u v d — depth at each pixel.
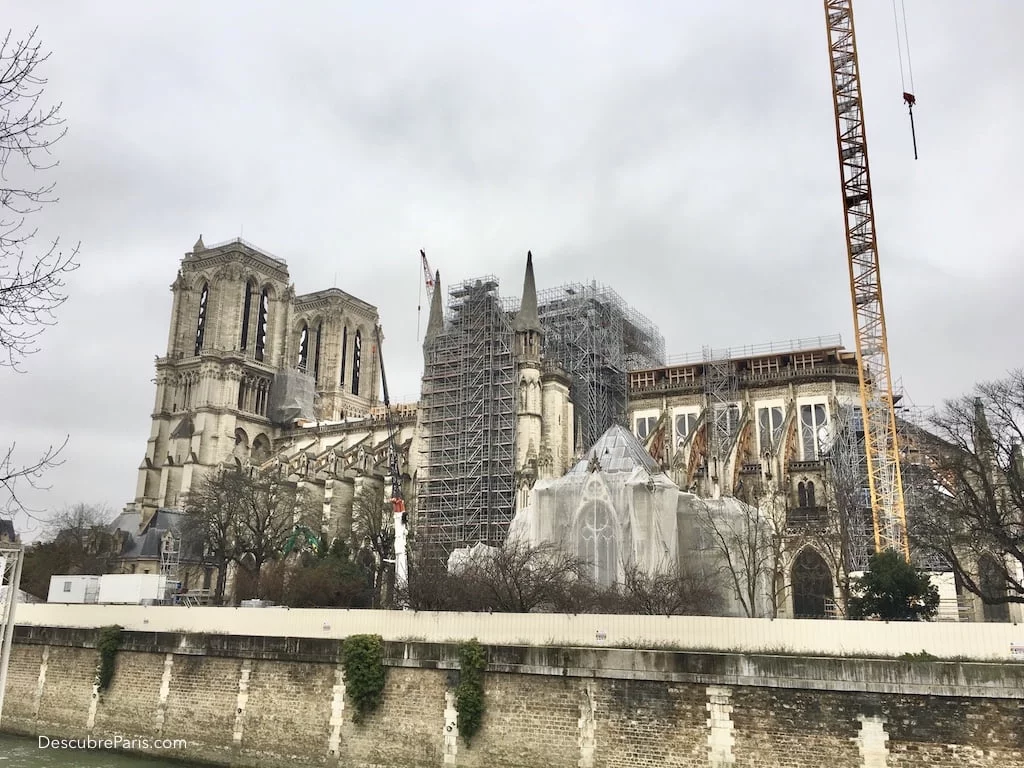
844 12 96.69
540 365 103.31
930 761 33.34
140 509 147.12
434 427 110.56
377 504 110.44
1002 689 32.78
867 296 92.62
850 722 34.78
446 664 43.12
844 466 94.50
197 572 121.81
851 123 95.19
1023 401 60.62
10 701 59.50
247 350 163.38
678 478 91.25
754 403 111.88
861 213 93.75
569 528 75.25
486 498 102.25
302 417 161.50
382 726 44.22
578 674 39.84
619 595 61.41
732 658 37.09
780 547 76.88
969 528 64.88
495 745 40.91
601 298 120.88
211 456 147.12
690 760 36.88
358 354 196.12
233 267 159.00
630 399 119.50
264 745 47.50
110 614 58.38
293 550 108.88
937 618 63.91
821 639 37.94
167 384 157.38
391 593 83.25
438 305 118.00
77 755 51.62
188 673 51.88
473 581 64.19
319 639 47.44
